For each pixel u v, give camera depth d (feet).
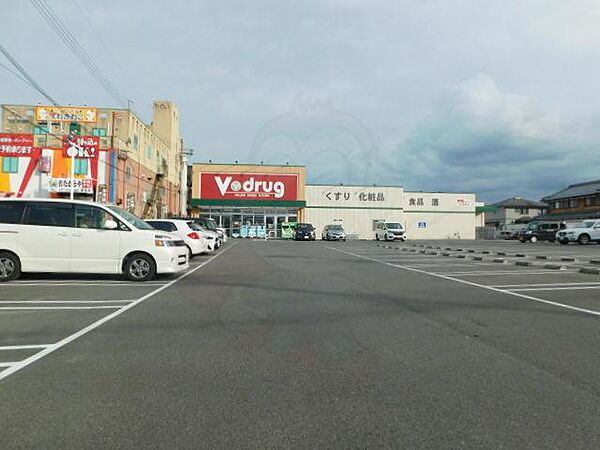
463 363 17.40
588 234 120.88
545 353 18.70
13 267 37.91
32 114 122.52
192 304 28.78
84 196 99.14
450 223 180.65
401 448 11.06
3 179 97.50
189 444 11.23
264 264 55.93
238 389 14.75
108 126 114.52
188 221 71.15
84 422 12.36
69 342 20.04
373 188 170.30
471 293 33.65
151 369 16.62
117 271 38.68
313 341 20.36
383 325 23.38
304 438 11.55
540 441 11.37
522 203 262.06
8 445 11.12
